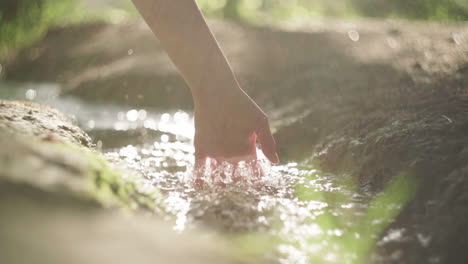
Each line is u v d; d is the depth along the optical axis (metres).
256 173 1.42
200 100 1.44
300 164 1.58
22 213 0.61
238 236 0.91
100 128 2.22
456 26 3.46
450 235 0.87
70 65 4.03
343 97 2.10
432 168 1.13
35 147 0.82
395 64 2.49
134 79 3.06
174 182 1.38
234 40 3.59
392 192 1.14
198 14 1.42
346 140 1.54
